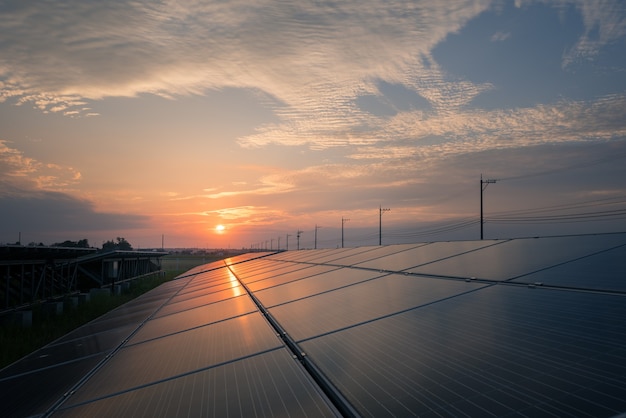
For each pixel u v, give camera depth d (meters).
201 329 7.13
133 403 4.08
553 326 3.71
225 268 29.14
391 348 3.98
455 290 5.97
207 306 10.05
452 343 3.76
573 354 3.04
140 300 17.66
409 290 6.68
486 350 3.43
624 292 4.37
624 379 2.54
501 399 2.59
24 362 8.08
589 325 3.59
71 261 32.50
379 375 3.39
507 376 2.88
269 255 36.38
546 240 8.95
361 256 14.32
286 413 3.10
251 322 6.74
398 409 2.75
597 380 2.59
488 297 5.22
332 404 3.06
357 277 9.48
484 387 2.79
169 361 5.41
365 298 6.68
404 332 4.41
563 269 5.98
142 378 4.93
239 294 11.09
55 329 19.78
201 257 177.38
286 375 3.87
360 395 3.10
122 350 7.00
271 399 3.41
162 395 4.10
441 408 2.64
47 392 5.43
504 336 3.68
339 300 6.99
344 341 4.54
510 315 4.28
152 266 69.44
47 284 31.91
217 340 5.98
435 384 3.00
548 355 3.10
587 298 4.41
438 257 9.91
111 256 36.38
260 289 11.22
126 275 47.16
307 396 3.29
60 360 7.43
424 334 4.18
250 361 4.58
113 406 4.14
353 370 3.62
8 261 21.75
